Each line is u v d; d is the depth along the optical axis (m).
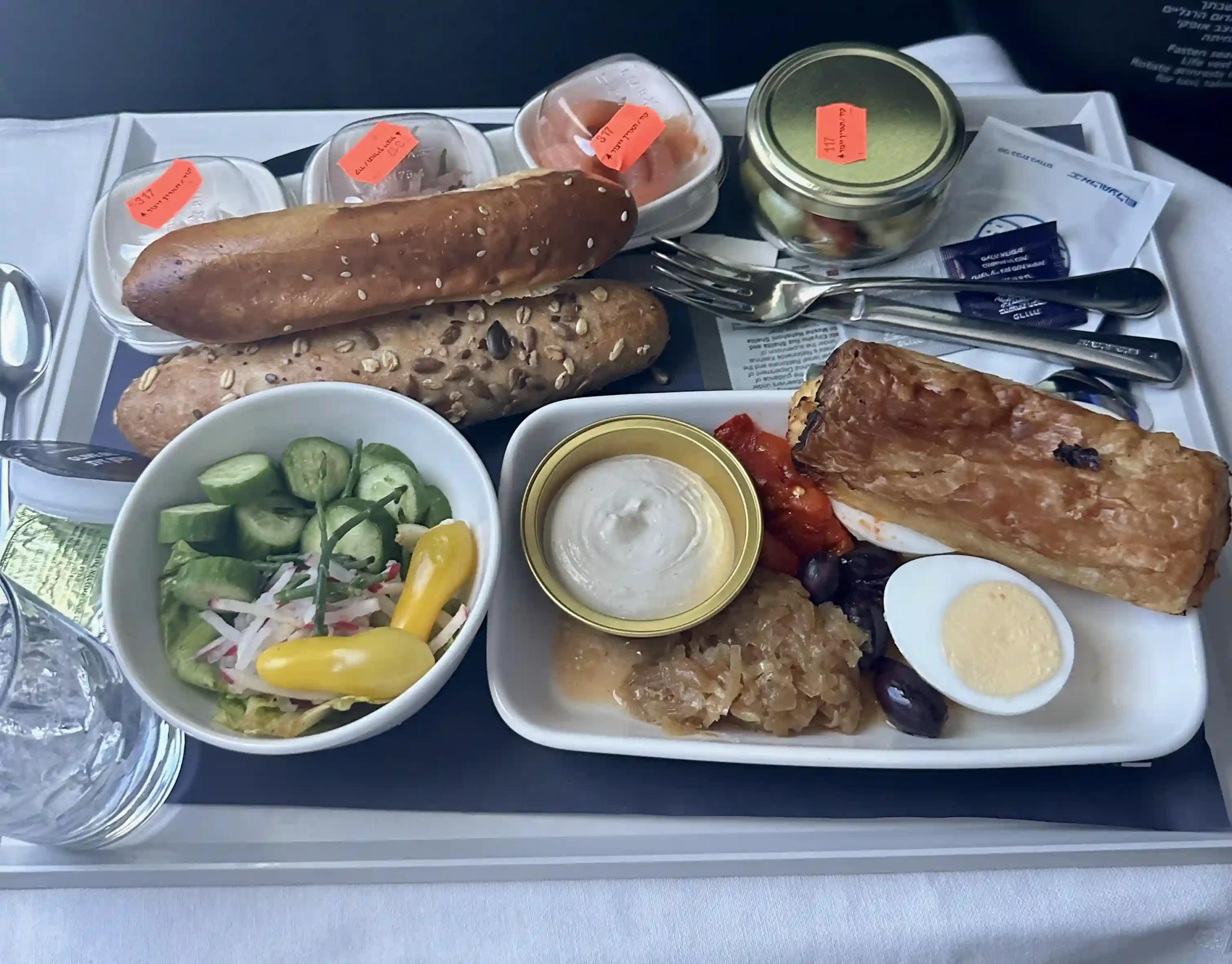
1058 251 0.36
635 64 0.37
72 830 0.26
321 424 0.29
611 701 0.28
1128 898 0.26
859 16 0.49
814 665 0.27
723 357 0.35
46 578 0.30
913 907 0.26
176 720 0.24
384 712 0.24
